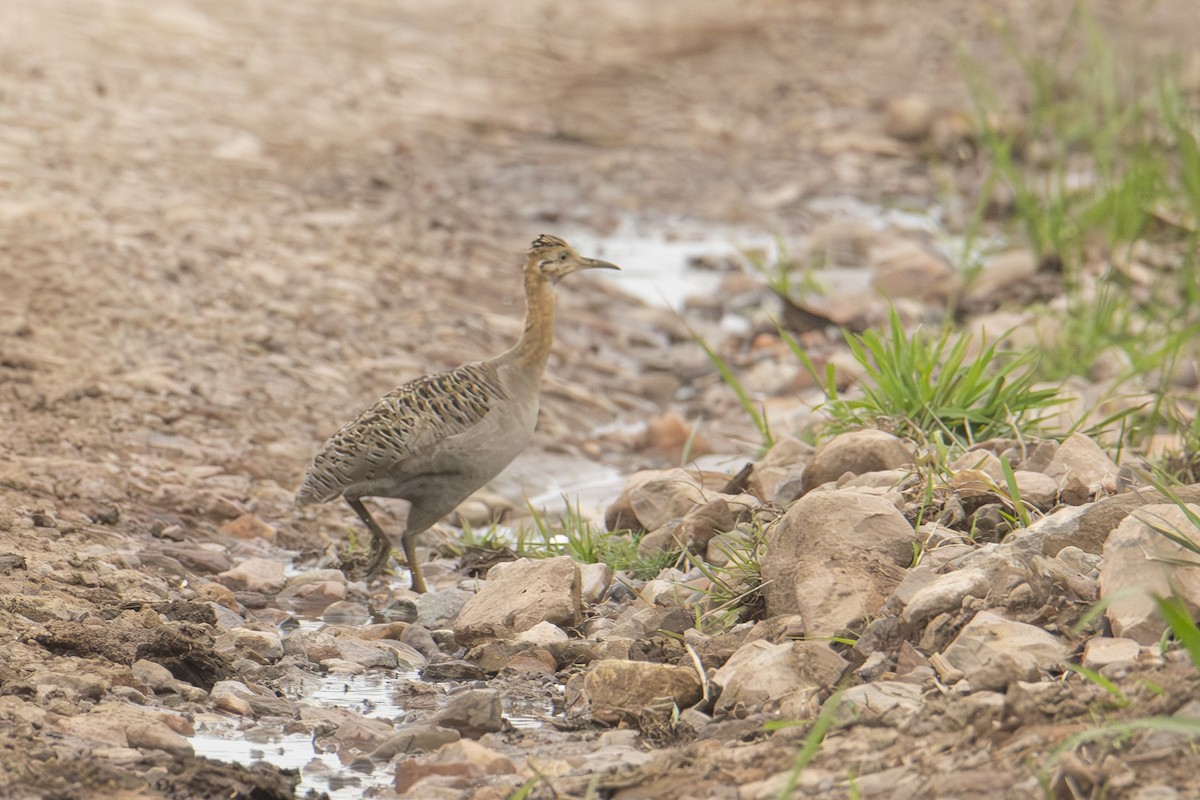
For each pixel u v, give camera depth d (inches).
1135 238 690.2
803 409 542.9
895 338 439.2
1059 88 968.3
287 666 333.1
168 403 514.0
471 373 386.0
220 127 877.8
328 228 727.7
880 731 257.8
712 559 375.9
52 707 283.6
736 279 737.6
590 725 300.0
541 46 1233.4
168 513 440.1
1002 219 833.5
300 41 1127.6
